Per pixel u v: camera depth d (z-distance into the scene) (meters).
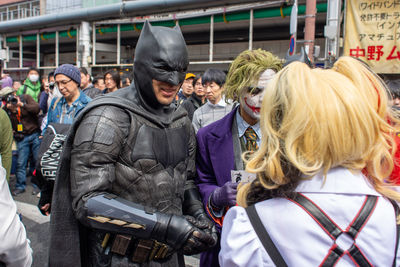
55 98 3.05
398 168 0.85
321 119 0.69
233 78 1.53
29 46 11.33
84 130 1.19
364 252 0.71
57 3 9.91
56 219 1.32
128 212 1.13
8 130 2.59
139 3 6.77
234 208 0.83
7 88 3.90
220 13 6.42
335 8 4.82
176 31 1.29
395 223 0.74
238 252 0.76
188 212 1.50
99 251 1.31
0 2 12.47
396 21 5.18
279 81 0.77
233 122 1.63
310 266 0.71
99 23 7.71
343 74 0.79
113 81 4.60
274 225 0.75
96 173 1.16
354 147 0.71
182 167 1.41
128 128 1.24
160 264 1.36
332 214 0.72
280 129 0.75
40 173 1.78
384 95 0.75
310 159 0.72
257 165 0.83
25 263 1.08
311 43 4.78
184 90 4.88
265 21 7.08
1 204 0.98
